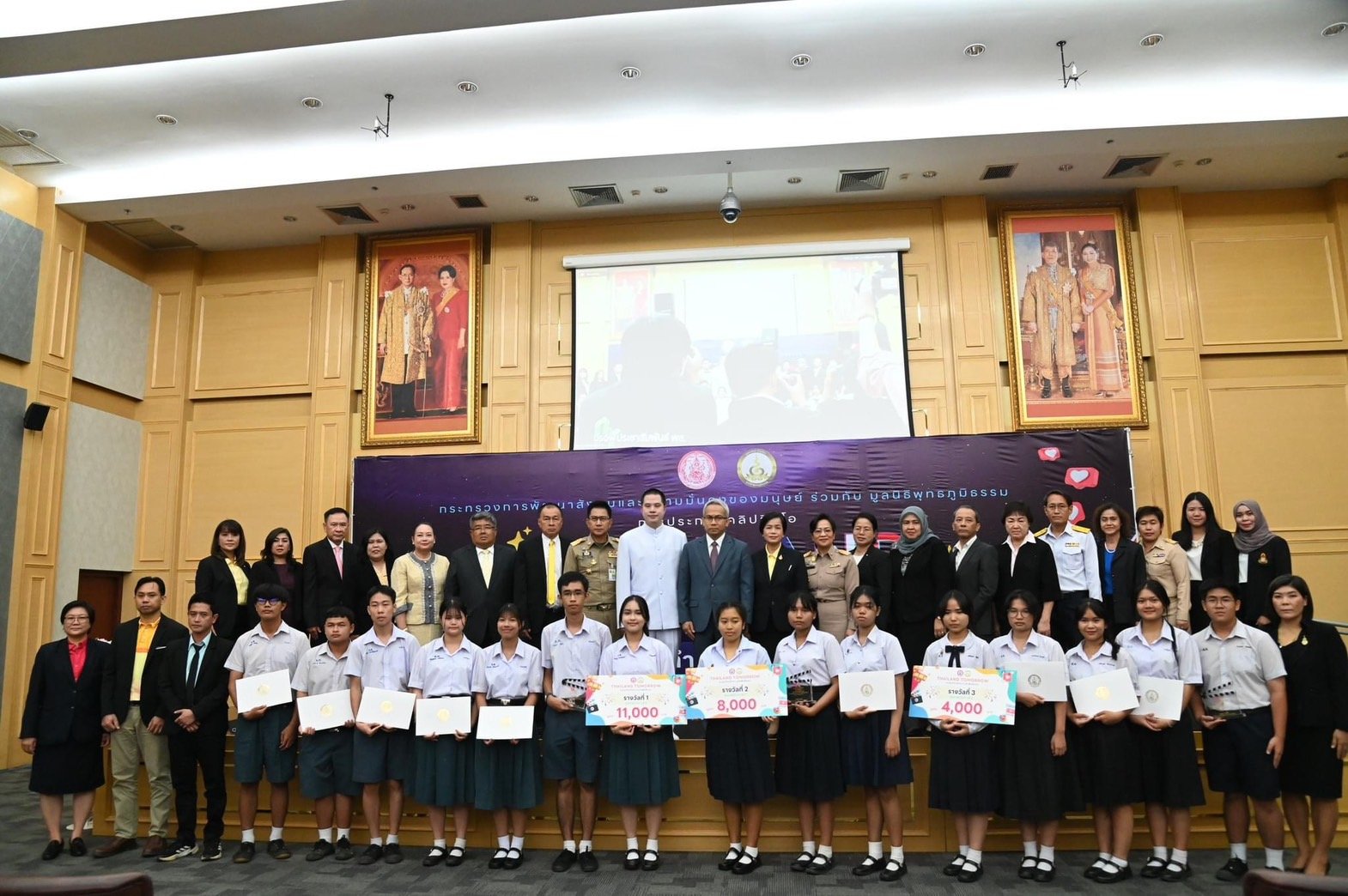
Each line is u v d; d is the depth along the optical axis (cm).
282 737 531
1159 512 594
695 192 920
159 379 1020
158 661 541
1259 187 927
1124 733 464
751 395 928
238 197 895
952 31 694
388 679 530
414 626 645
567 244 979
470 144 847
